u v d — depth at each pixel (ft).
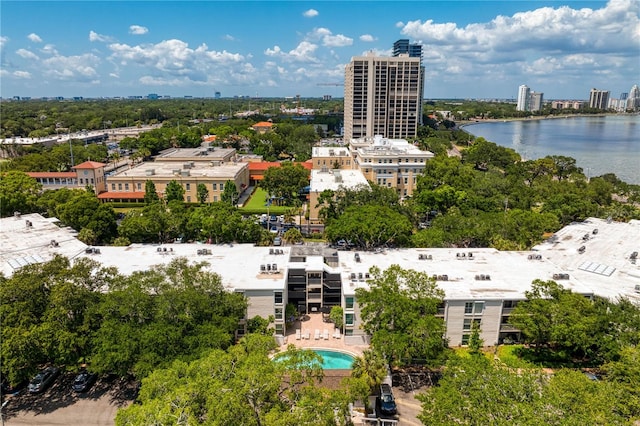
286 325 264.52
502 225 345.51
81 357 200.44
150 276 214.90
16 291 197.88
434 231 336.49
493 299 239.50
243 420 136.77
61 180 566.77
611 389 150.41
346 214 341.82
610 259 290.76
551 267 278.87
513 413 133.59
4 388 209.67
